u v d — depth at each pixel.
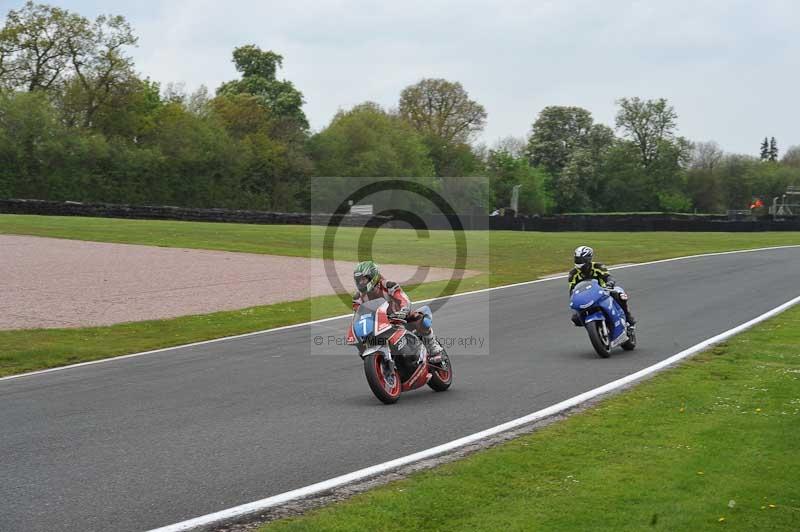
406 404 10.77
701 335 16.28
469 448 8.46
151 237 42.81
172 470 7.70
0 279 26.45
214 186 76.56
